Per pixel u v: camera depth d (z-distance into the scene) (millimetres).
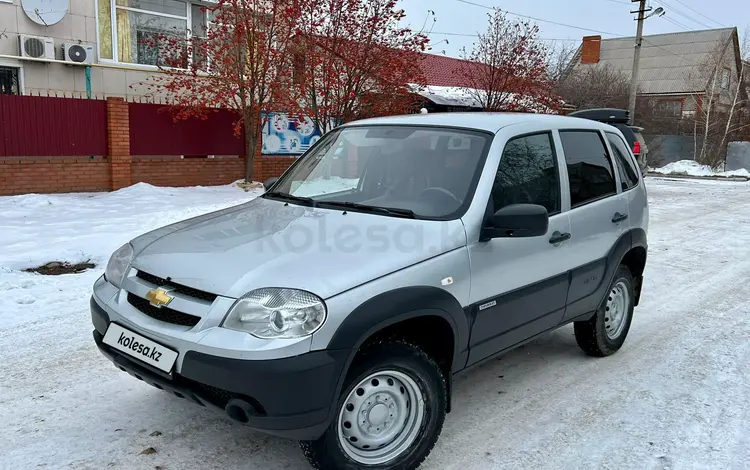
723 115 32094
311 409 2615
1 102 11273
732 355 4922
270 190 4305
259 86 13641
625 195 4781
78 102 12234
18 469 3004
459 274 3191
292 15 12898
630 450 3408
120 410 3680
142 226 9008
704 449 3432
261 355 2559
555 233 3914
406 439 3023
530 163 3891
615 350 4875
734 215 13578
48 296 5781
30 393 3848
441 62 27938
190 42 14742
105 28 14258
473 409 3891
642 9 26750
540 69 18891
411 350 2973
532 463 3260
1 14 12734
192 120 13984
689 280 7465
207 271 2854
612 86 35406
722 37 42969
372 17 13180
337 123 13562
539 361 4746
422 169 3699
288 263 2848
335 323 2652
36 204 10523
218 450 3275
